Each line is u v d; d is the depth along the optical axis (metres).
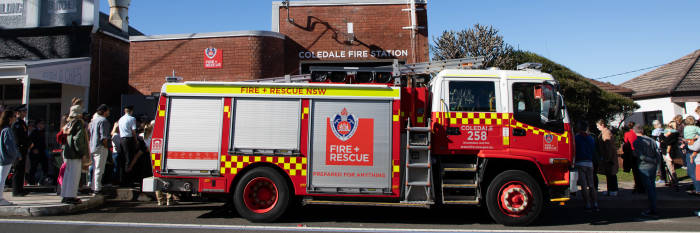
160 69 13.31
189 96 6.56
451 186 6.34
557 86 6.54
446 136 6.48
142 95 12.68
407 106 6.68
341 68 7.13
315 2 13.86
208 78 13.09
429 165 6.28
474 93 6.60
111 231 5.67
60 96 13.37
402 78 7.67
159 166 6.46
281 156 6.40
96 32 14.02
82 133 7.09
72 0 14.13
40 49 13.96
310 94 6.48
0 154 6.77
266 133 6.44
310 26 13.80
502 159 6.45
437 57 14.38
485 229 6.17
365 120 6.43
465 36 14.26
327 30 13.77
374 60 13.69
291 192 6.54
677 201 8.52
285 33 13.80
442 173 6.43
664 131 10.41
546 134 6.47
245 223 6.38
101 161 7.83
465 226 6.40
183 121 6.52
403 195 6.37
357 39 13.75
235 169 6.41
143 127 8.96
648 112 20.97
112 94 14.75
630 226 6.50
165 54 13.34
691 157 7.27
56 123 13.36
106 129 7.82
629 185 10.55
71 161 7.10
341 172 6.38
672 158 9.73
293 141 6.41
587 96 15.99
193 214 7.07
